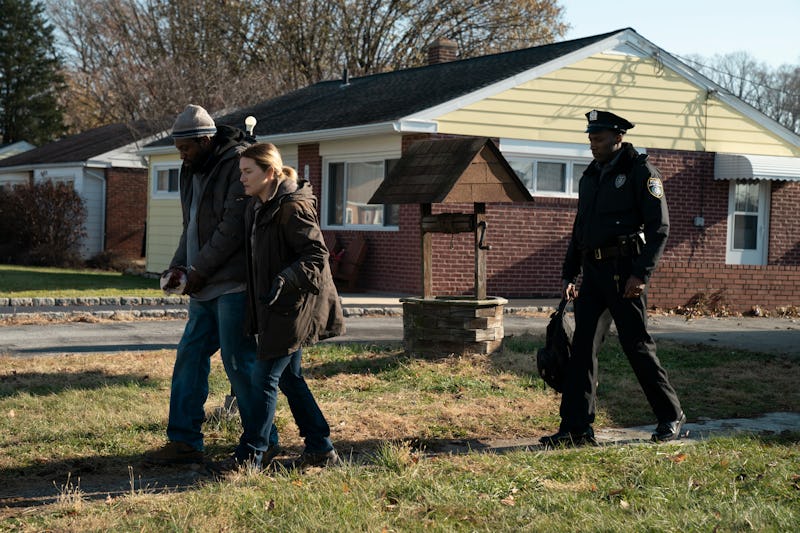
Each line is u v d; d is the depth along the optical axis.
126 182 32.34
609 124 6.39
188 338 5.93
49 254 29.00
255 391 5.50
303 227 5.36
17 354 10.45
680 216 19.61
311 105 23.45
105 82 44.81
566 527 4.31
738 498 4.82
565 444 6.33
